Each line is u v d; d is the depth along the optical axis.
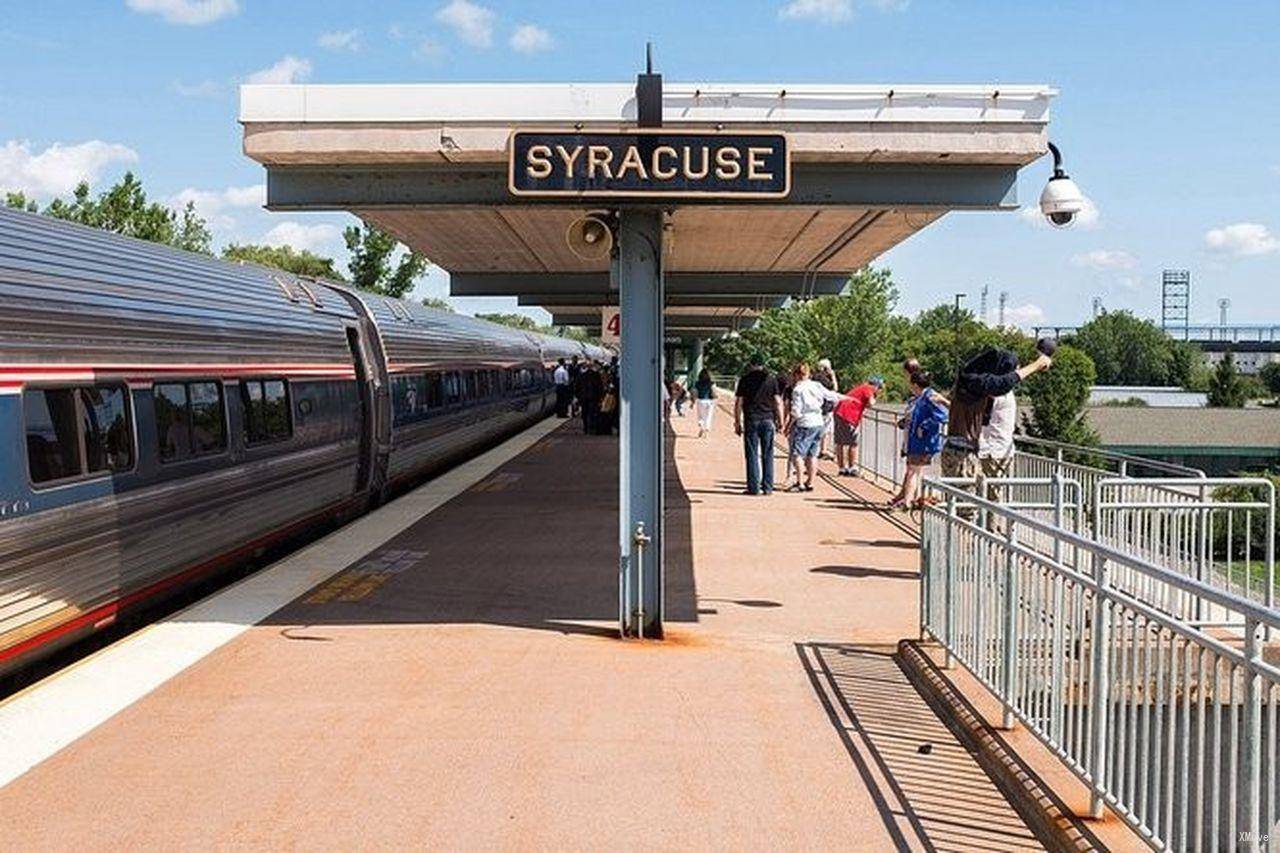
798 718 7.11
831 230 13.69
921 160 8.86
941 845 5.30
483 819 5.56
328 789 5.92
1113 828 5.27
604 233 8.91
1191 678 5.19
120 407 9.19
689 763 6.31
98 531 8.70
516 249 16.36
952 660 7.87
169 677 7.88
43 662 9.27
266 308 13.08
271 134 8.59
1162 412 87.06
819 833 5.43
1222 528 12.06
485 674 7.97
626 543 8.95
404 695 7.48
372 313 18.27
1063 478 11.27
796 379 19.08
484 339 29.67
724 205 8.74
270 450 12.45
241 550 12.19
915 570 12.10
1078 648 5.79
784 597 10.71
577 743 6.61
